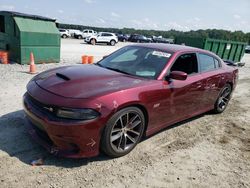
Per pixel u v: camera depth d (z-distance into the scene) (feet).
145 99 11.28
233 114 19.34
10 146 11.18
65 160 10.58
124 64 13.75
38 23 34.30
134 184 9.61
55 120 9.44
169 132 14.64
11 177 9.19
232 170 11.37
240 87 30.09
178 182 10.06
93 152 10.16
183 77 12.07
